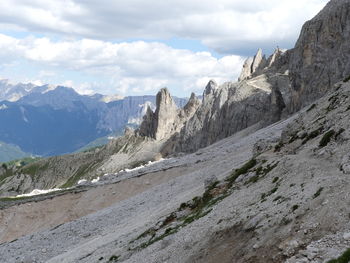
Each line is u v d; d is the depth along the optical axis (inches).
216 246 1455.5
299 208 1261.1
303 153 1851.6
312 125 2196.1
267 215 1370.6
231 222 1534.2
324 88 5506.9
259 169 2064.5
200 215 1959.9
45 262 2812.5
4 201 5679.1
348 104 2039.9
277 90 7322.8
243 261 1243.2
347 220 1082.7
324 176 1413.6
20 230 4945.9
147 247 1953.7
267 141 2763.3
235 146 5187.0
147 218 2805.1
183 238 1728.6
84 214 5029.5
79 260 2487.7
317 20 6038.4
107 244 2568.9
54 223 4995.1
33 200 5315.0
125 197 5118.1
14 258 3181.6
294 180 1539.1
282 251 1143.0
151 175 5329.7
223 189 2223.2
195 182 3619.6
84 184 6269.7
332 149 1664.6
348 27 5516.7
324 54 5797.2
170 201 3110.2
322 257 997.8
